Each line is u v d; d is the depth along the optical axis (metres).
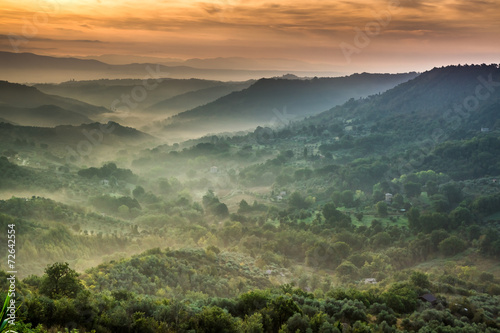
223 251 130.75
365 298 73.31
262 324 52.03
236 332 49.62
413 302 74.50
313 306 64.56
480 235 148.12
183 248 118.69
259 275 109.88
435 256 139.38
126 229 159.00
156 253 106.38
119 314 49.00
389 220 186.38
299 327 52.28
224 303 61.22
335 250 136.50
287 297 64.56
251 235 158.75
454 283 100.12
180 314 51.91
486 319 69.44
